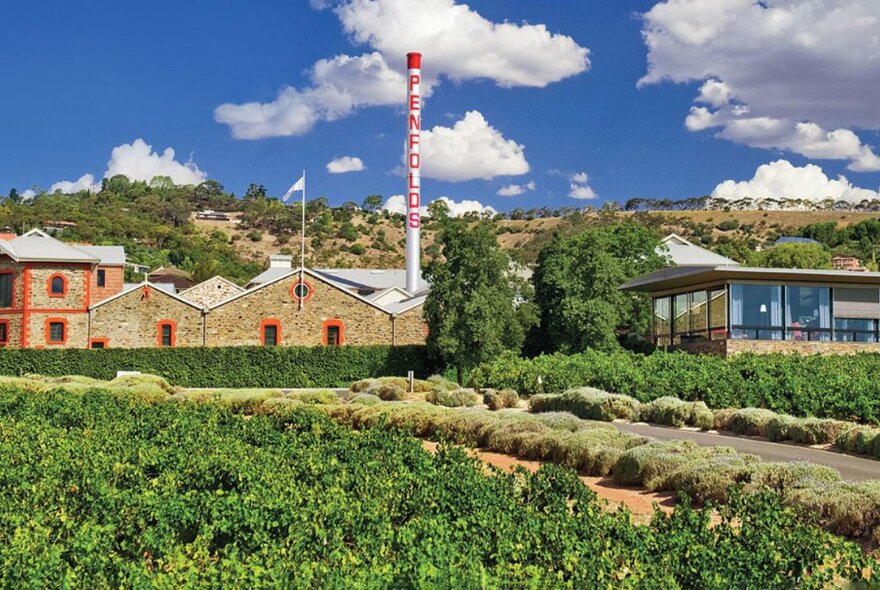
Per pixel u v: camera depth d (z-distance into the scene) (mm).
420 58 82812
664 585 11125
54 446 21547
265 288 62969
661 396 35344
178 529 14641
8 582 11273
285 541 13133
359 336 63719
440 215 196625
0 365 58250
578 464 23141
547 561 12203
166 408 31031
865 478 20844
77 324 61781
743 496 16328
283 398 37875
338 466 18859
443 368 61906
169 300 62250
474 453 22547
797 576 12117
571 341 58812
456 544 12266
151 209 177875
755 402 33344
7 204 158250
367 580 10789
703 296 50719
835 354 46469
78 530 13547
